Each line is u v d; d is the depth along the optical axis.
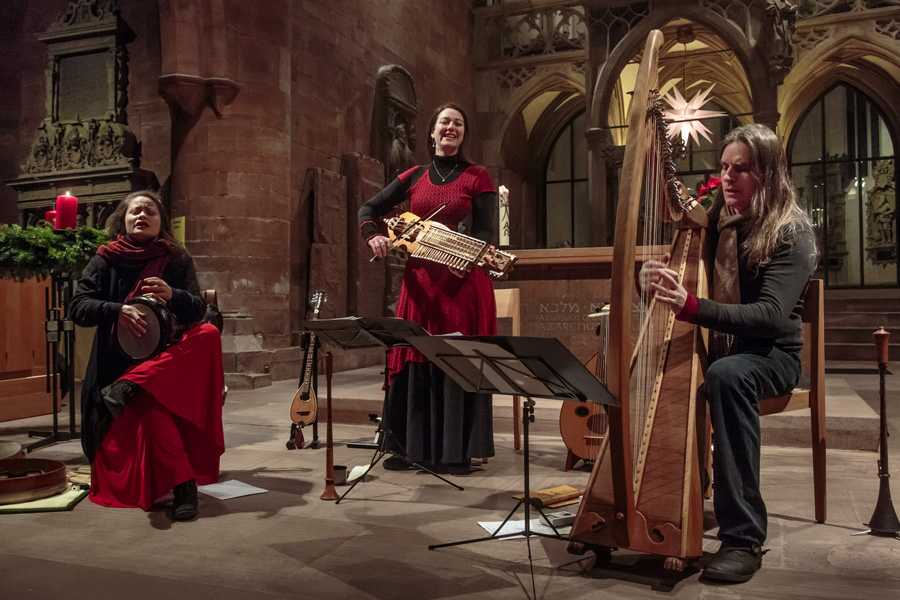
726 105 15.29
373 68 11.51
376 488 3.46
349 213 10.48
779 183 2.52
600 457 2.44
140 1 9.30
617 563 2.42
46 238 4.69
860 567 2.36
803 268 2.42
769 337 2.46
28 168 9.52
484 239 3.75
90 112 9.34
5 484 3.10
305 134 9.72
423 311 3.74
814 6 13.55
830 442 4.30
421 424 3.73
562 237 17.16
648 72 2.09
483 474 3.74
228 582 2.25
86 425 3.27
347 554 2.51
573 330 5.62
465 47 15.03
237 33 8.40
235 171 8.35
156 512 3.05
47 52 9.65
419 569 2.36
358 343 3.13
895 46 12.81
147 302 3.11
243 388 7.75
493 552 2.53
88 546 2.61
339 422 5.33
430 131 3.92
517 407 4.38
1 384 5.46
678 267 2.57
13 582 2.25
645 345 2.59
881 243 14.80
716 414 2.37
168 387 3.10
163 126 9.16
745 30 11.27
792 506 3.09
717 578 2.23
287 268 8.84
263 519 2.95
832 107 15.08
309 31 9.84
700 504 2.31
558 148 17.17
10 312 5.54
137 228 3.37
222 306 8.25
